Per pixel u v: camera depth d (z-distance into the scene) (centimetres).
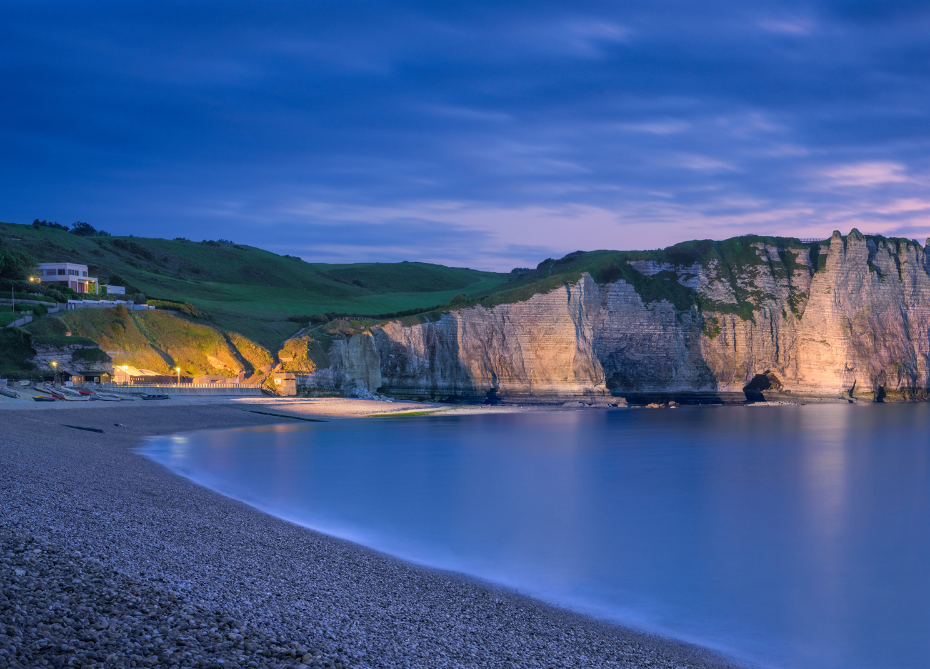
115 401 7738
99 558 1695
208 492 3347
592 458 5725
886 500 4197
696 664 1783
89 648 1113
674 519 3606
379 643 1514
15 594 1274
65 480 2788
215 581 1742
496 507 3722
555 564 2669
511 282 19962
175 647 1195
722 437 7388
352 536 2839
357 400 10281
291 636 1415
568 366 12062
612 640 1873
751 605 2338
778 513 3812
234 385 10269
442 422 8575
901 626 2181
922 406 12206
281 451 5512
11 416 5016
